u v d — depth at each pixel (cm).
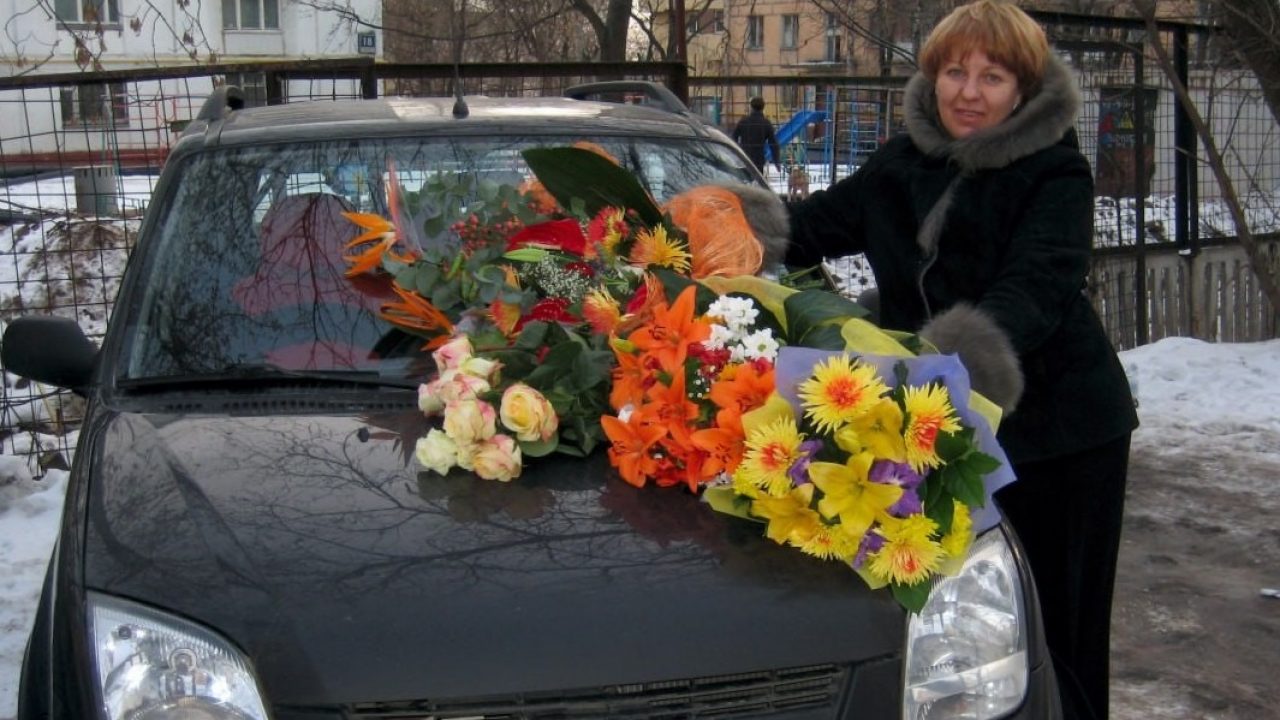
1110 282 908
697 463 262
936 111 335
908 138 350
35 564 524
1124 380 343
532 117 411
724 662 229
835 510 241
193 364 326
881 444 245
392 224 336
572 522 255
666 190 391
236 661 225
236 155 384
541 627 228
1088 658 359
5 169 870
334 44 2034
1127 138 914
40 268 938
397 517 255
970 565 258
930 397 248
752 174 408
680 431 263
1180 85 857
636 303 299
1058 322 311
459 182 346
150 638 230
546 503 262
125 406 315
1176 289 957
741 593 238
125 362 330
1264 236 1009
